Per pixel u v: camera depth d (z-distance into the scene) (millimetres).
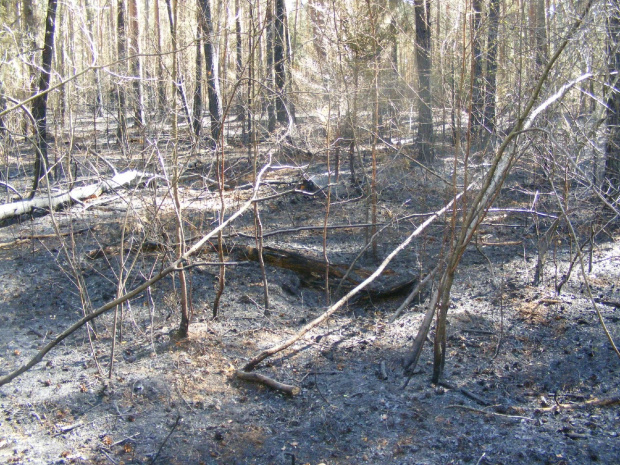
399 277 5645
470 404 3574
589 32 3686
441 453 3111
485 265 6066
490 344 4379
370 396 3693
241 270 5719
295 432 3373
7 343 4461
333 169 10336
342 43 5633
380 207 7953
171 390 3799
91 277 5520
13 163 11188
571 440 3143
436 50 5285
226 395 3783
